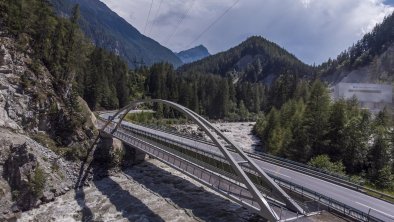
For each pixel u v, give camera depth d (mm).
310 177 41438
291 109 83625
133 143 51656
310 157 59938
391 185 47656
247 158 32906
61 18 75438
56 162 48000
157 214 38500
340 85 128500
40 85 54094
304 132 62000
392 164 52656
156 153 45344
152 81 157125
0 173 39219
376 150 53062
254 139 94750
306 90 113438
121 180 51000
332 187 37031
